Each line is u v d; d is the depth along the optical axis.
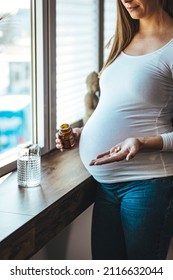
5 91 2.13
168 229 1.82
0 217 1.56
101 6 2.84
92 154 1.88
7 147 2.17
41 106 2.28
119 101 1.79
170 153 1.78
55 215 1.73
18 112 2.22
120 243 1.98
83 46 2.71
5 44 2.09
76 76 2.66
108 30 3.02
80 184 1.92
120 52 1.87
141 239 1.82
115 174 1.83
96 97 2.61
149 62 1.74
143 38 1.83
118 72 1.82
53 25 2.25
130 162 1.79
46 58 2.24
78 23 2.63
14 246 1.47
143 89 1.74
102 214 1.97
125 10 1.87
